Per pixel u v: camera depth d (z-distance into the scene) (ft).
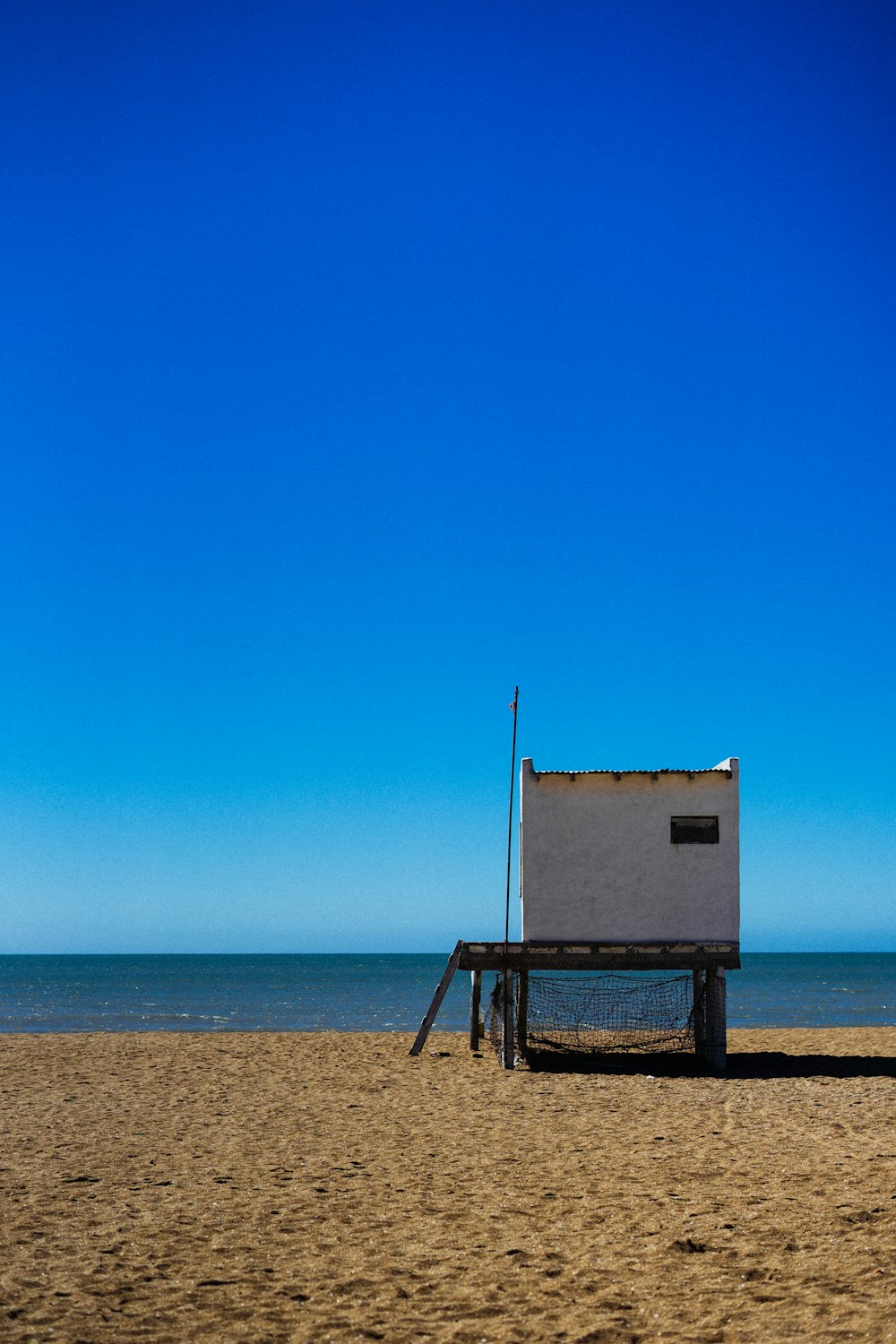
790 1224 34.83
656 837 79.30
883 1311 26.50
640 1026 110.93
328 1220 36.47
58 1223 36.01
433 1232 35.06
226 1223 36.14
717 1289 29.07
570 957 78.43
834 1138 51.34
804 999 241.76
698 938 78.38
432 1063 82.64
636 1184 41.52
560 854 79.56
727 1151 48.01
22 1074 76.23
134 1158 46.98
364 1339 26.32
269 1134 52.90
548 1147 49.52
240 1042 100.32
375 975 427.33
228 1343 26.07
